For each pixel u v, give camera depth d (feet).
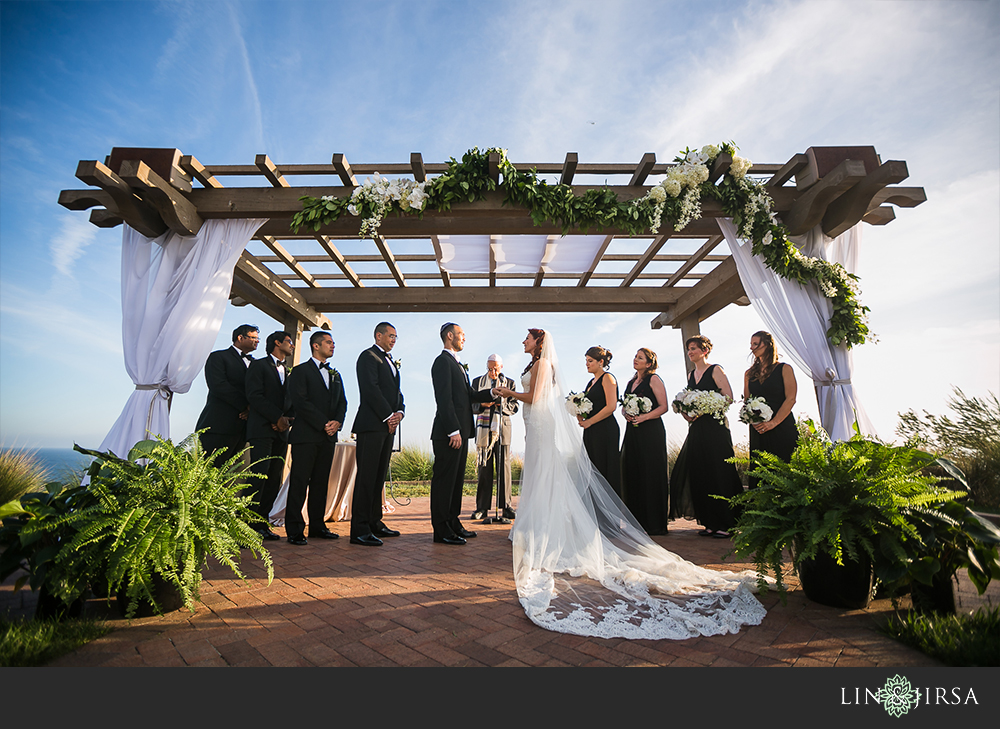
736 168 14.07
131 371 13.39
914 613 6.82
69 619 6.69
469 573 9.57
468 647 5.94
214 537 7.20
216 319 13.87
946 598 6.90
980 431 16.97
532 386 11.62
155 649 5.88
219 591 8.33
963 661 5.35
